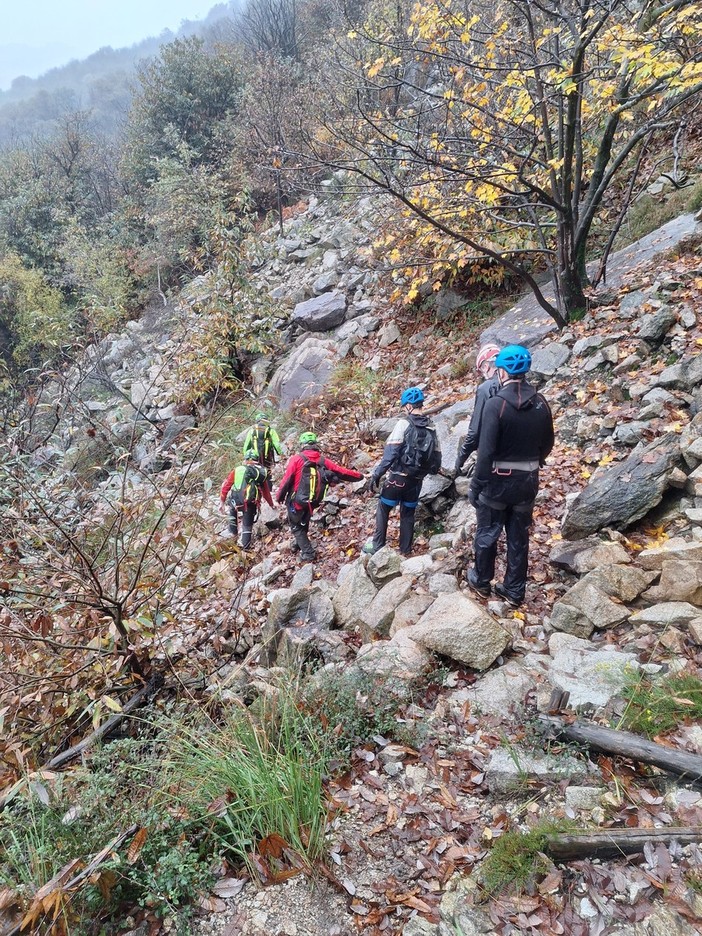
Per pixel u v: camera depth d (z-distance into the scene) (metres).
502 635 3.49
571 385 6.32
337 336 10.74
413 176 7.73
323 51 12.09
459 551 4.83
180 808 2.62
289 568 6.21
